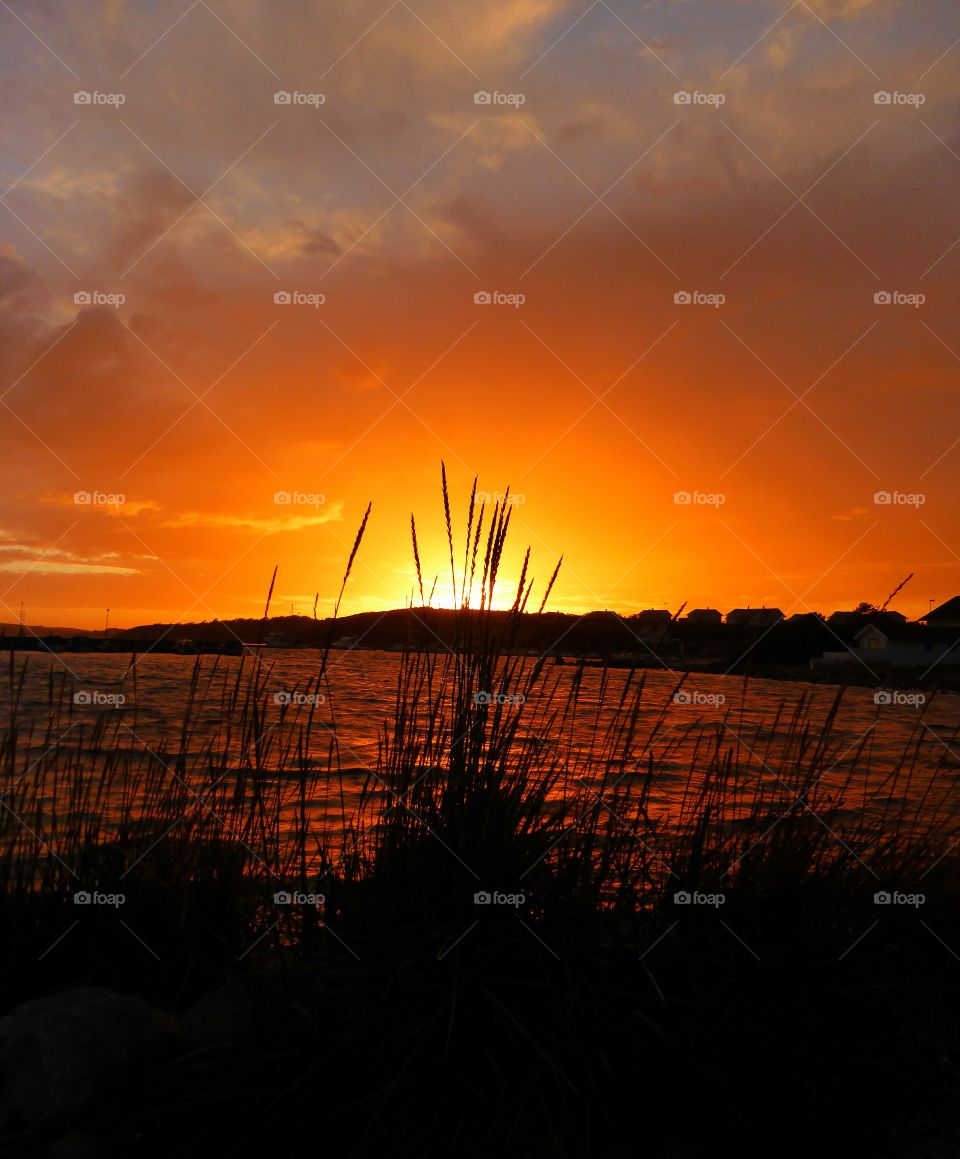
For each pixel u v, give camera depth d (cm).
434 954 220
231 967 259
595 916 240
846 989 243
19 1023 206
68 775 299
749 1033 223
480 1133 195
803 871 265
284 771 276
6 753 287
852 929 269
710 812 273
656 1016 222
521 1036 211
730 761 287
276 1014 217
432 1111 195
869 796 313
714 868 261
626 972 226
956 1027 250
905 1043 239
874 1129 208
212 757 286
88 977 252
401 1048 203
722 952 242
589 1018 210
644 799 263
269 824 276
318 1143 190
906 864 292
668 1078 213
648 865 261
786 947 246
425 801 247
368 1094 196
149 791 293
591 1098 204
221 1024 226
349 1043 203
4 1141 177
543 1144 196
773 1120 201
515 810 241
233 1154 184
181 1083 196
